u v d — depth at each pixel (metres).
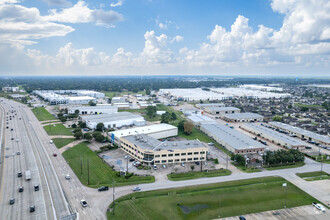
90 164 119.50
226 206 83.75
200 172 111.81
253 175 109.88
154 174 109.56
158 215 77.50
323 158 134.75
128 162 124.06
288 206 84.69
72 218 71.69
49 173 107.06
